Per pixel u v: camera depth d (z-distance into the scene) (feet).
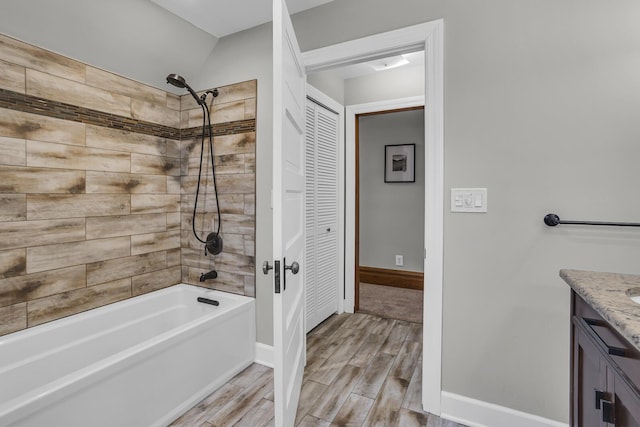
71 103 6.14
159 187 7.88
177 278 8.42
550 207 4.79
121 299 7.14
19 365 5.32
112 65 6.73
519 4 4.87
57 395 3.89
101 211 6.72
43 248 5.84
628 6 4.34
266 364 7.29
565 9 4.63
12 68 5.32
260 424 5.40
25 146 5.53
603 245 4.56
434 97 5.40
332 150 10.01
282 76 4.31
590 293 2.98
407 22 5.63
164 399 5.30
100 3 5.80
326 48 6.32
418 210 13.67
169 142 8.08
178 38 7.14
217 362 6.39
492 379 5.22
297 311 5.82
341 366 7.28
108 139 6.79
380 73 9.95
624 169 4.42
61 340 5.93
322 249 9.64
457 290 5.39
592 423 3.08
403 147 13.85
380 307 11.21
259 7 6.49
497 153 5.06
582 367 3.39
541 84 4.78
